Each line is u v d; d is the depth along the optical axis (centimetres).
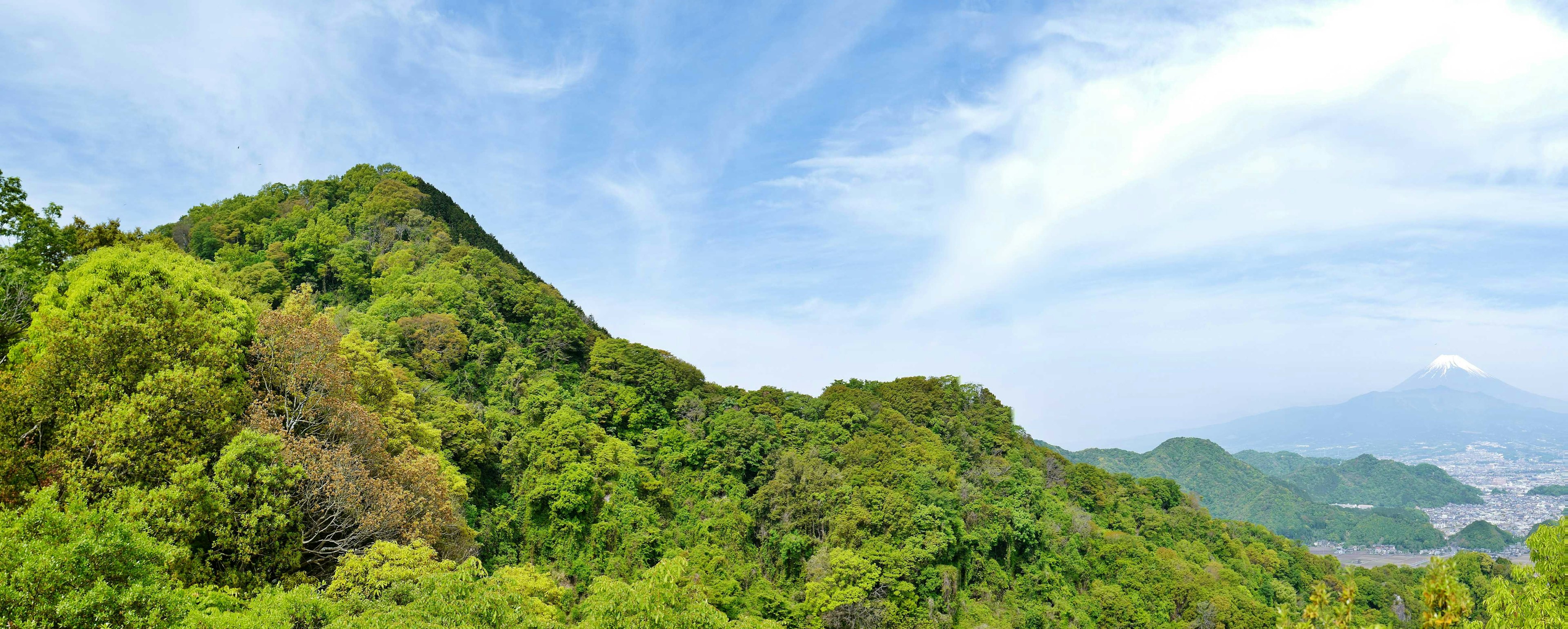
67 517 2650
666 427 10481
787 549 8431
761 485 9769
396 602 3569
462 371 9538
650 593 2950
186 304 4572
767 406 11638
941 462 10344
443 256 12288
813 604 7438
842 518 8475
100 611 2378
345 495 4284
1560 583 2025
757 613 7388
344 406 4888
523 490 7750
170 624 2562
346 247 11794
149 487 3591
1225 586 10012
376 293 10869
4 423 3431
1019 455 12381
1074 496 12188
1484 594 10856
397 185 14225
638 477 8575
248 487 3756
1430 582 1616
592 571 7188
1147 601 9562
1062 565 9775
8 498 3253
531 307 11838
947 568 8250
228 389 4353
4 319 4731
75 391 3684
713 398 11856
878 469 9638
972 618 8138
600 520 7619
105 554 2558
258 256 11188
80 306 4188
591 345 11944
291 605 3006
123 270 4531
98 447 3500
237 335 4747
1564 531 2070
